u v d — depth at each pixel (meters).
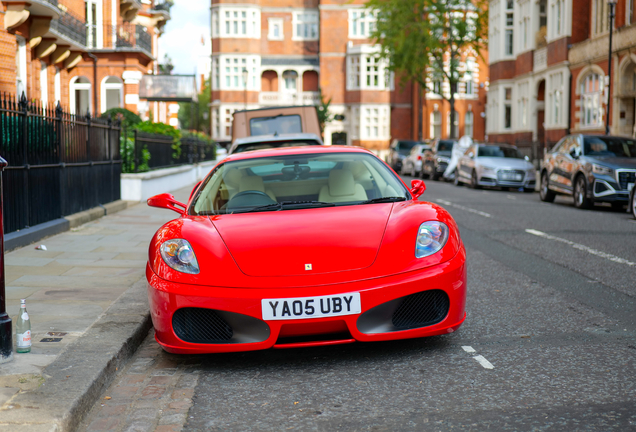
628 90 26.48
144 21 42.56
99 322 5.06
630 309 5.66
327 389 3.91
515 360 4.34
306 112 14.86
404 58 36.72
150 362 4.59
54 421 3.21
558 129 32.34
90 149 12.86
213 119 60.00
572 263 7.91
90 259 8.09
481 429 3.25
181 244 4.52
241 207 5.21
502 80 40.41
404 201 5.23
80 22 29.73
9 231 9.02
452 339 4.88
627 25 25.75
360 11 59.84
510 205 16.12
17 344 4.31
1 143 8.71
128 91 34.59
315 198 5.37
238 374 4.27
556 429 3.22
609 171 14.36
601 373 4.04
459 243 4.63
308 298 4.12
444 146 30.52
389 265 4.29
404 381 4.00
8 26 21.77
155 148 19.12
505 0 39.94
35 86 26.39
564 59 31.58
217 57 59.56
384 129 59.47
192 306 4.20
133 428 3.42
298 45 60.59
